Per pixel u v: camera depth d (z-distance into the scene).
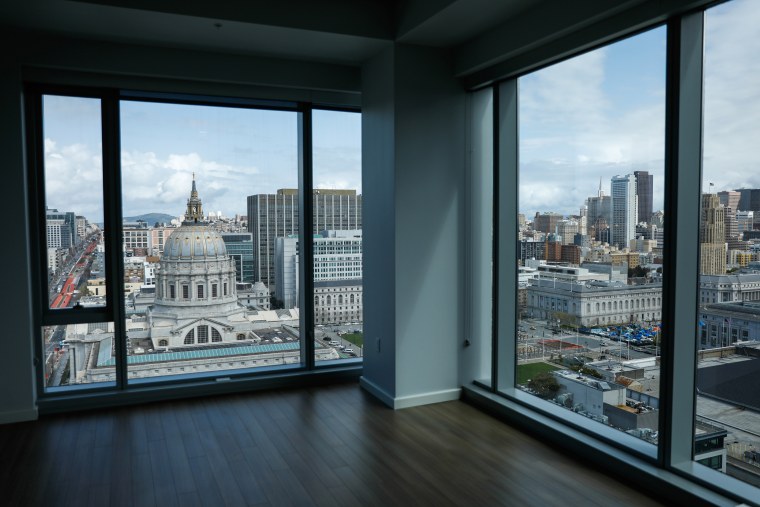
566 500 3.05
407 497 3.10
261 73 4.85
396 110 4.45
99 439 3.95
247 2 3.97
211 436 4.00
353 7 4.27
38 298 4.52
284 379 5.18
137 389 4.77
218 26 4.06
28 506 3.02
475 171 4.77
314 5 4.15
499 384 4.55
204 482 3.29
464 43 4.46
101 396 4.61
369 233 4.95
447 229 4.70
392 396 4.61
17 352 4.30
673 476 3.05
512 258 4.51
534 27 3.72
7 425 4.23
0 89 4.16
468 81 4.62
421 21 4.00
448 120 4.65
